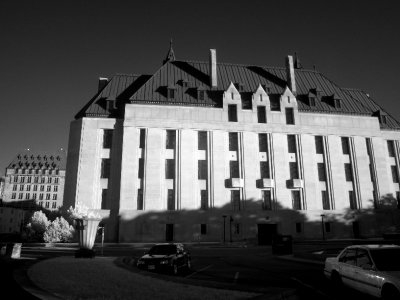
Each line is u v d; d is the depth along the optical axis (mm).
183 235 50062
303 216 53844
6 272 13250
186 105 54938
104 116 55156
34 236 48312
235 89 56688
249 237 51500
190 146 53594
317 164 57438
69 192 52344
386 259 10250
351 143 59000
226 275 16750
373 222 55938
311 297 10500
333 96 61031
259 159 55250
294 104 58031
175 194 51625
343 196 56156
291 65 62188
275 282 14195
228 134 55531
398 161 61750
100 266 15188
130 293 9234
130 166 51469
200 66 63031
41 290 9609
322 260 23078
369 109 62375
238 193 53438
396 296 8820
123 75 63000
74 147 54281
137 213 49812
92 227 21734
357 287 10586
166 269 16844
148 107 54000
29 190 128375
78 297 8734
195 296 8773
